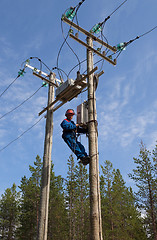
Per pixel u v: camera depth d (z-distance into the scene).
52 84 10.37
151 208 20.67
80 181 27.72
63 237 26.50
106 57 7.32
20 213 31.25
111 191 25.66
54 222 26.92
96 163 5.41
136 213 26.22
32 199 28.83
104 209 24.92
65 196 28.08
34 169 29.78
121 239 22.53
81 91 7.33
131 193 27.56
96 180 5.20
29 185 29.27
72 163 28.36
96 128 5.86
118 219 23.86
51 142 9.11
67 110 7.04
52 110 9.56
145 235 24.48
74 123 6.48
